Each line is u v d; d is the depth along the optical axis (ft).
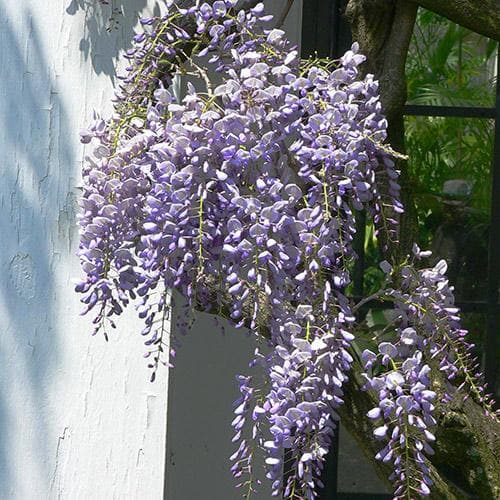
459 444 5.67
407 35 5.81
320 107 4.79
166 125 4.74
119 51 6.31
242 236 4.58
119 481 6.38
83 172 5.01
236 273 4.61
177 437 8.45
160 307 4.85
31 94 6.34
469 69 8.41
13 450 6.35
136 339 6.40
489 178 8.40
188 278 4.91
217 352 8.55
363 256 8.21
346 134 4.67
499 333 8.37
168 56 5.37
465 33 8.40
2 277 6.35
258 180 4.61
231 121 4.55
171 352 5.07
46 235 6.37
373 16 5.83
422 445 4.76
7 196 6.36
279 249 4.50
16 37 6.33
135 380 6.40
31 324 6.36
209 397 8.56
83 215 4.87
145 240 4.62
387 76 5.80
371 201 5.57
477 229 8.39
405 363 4.68
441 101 8.42
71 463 6.39
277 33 4.92
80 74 6.33
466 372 5.08
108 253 4.82
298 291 4.80
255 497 8.63
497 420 5.34
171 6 5.24
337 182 4.71
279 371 4.58
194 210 4.61
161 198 4.60
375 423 5.51
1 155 6.35
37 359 6.37
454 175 8.43
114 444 6.38
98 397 6.38
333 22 8.60
